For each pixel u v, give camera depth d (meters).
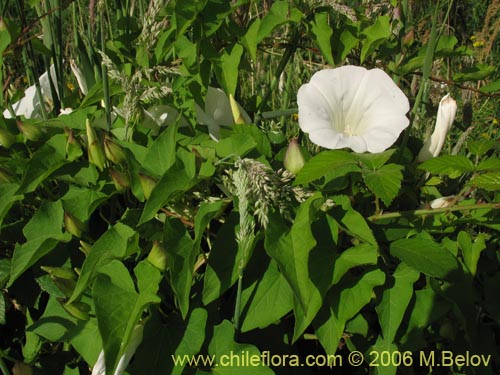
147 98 0.27
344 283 0.26
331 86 0.29
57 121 0.31
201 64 0.31
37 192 0.31
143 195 0.26
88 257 0.24
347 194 0.30
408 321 0.27
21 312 0.33
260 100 0.38
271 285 0.25
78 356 0.30
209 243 0.28
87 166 0.28
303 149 0.27
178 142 0.29
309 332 0.31
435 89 0.45
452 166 0.27
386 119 0.28
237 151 0.28
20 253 0.26
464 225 0.31
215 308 0.26
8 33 0.31
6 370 0.29
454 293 0.26
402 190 0.31
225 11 0.30
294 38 0.34
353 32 0.32
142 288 0.23
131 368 0.25
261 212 0.22
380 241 0.29
